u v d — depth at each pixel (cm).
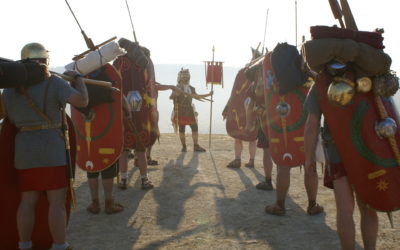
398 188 309
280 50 474
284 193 490
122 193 593
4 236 368
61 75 372
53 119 350
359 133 313
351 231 316
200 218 488
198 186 631
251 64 602
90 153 500
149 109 593
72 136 383
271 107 488
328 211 507
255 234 436
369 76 315
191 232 444
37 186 344
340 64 311
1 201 362
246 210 516
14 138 361
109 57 478
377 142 311
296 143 477
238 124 750
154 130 603
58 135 353
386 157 310
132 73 572
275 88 482
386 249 394
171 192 598
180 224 469
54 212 349
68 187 372
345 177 323
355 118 313
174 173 716
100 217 497
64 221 352
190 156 888
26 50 354
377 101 313
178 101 928
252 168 767
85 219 491
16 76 326
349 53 306
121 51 487
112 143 497
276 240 419
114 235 440
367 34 318
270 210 499
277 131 485
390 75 313
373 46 316
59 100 352
